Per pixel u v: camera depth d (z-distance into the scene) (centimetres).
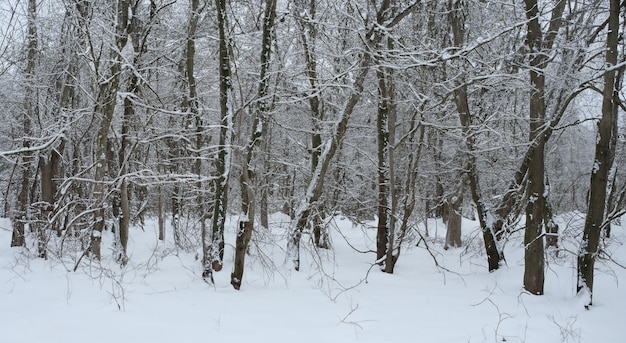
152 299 802
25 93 1401
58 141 1297
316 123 1301
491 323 763
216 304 795
